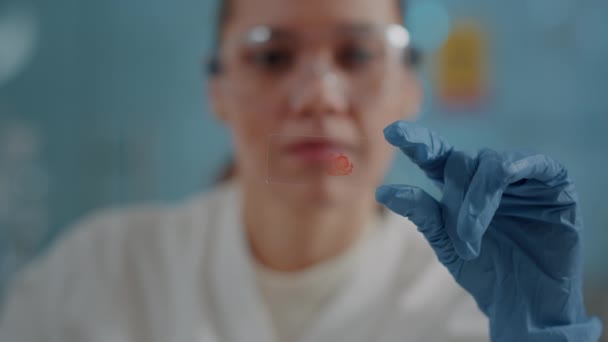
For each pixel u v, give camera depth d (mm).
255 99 450
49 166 1042
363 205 482
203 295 510
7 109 1037
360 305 492
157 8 1045
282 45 453
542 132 998
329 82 426
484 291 374
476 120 994
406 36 463
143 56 1055
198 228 542
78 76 1049
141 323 521
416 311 492
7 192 1011
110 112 1056
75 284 539
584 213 983
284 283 494
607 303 876
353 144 429
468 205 327
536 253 368
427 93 985
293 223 470
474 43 981
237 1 468
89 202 1045
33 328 533
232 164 590
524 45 990
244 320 491
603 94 984
